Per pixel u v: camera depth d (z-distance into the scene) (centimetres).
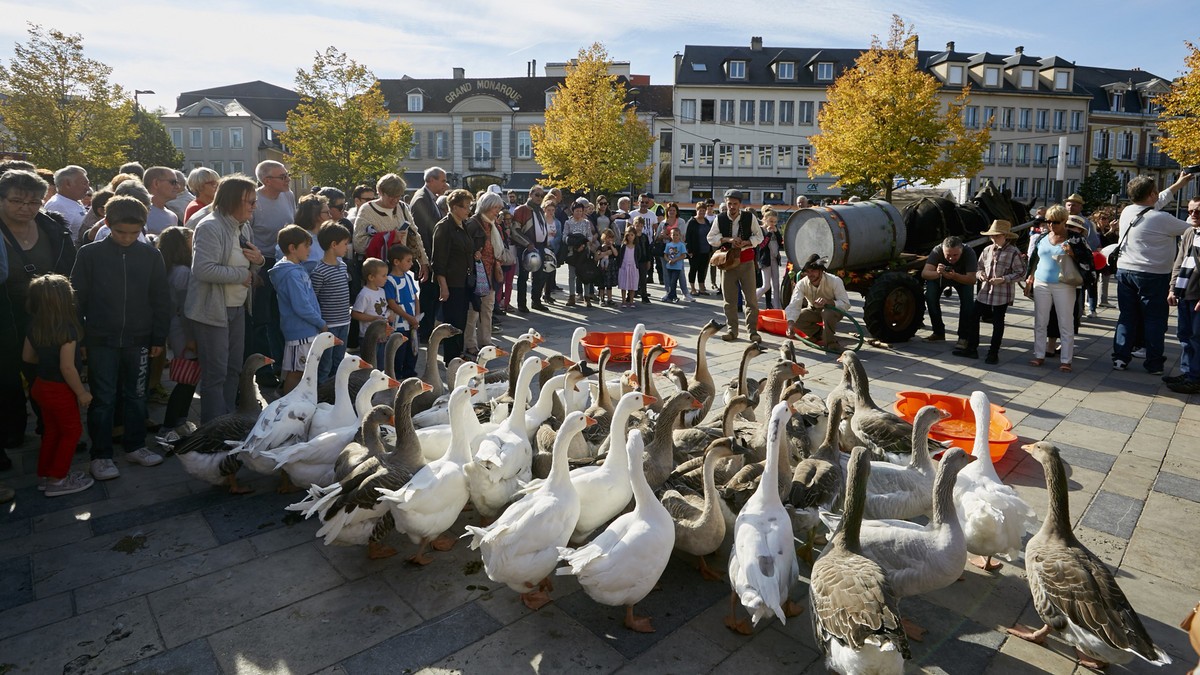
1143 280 934
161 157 4944
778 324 1183
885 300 1100
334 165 3731
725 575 447
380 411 488
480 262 965
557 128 4006
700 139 5406
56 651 359
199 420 708
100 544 466
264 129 6216
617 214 1777
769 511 399
